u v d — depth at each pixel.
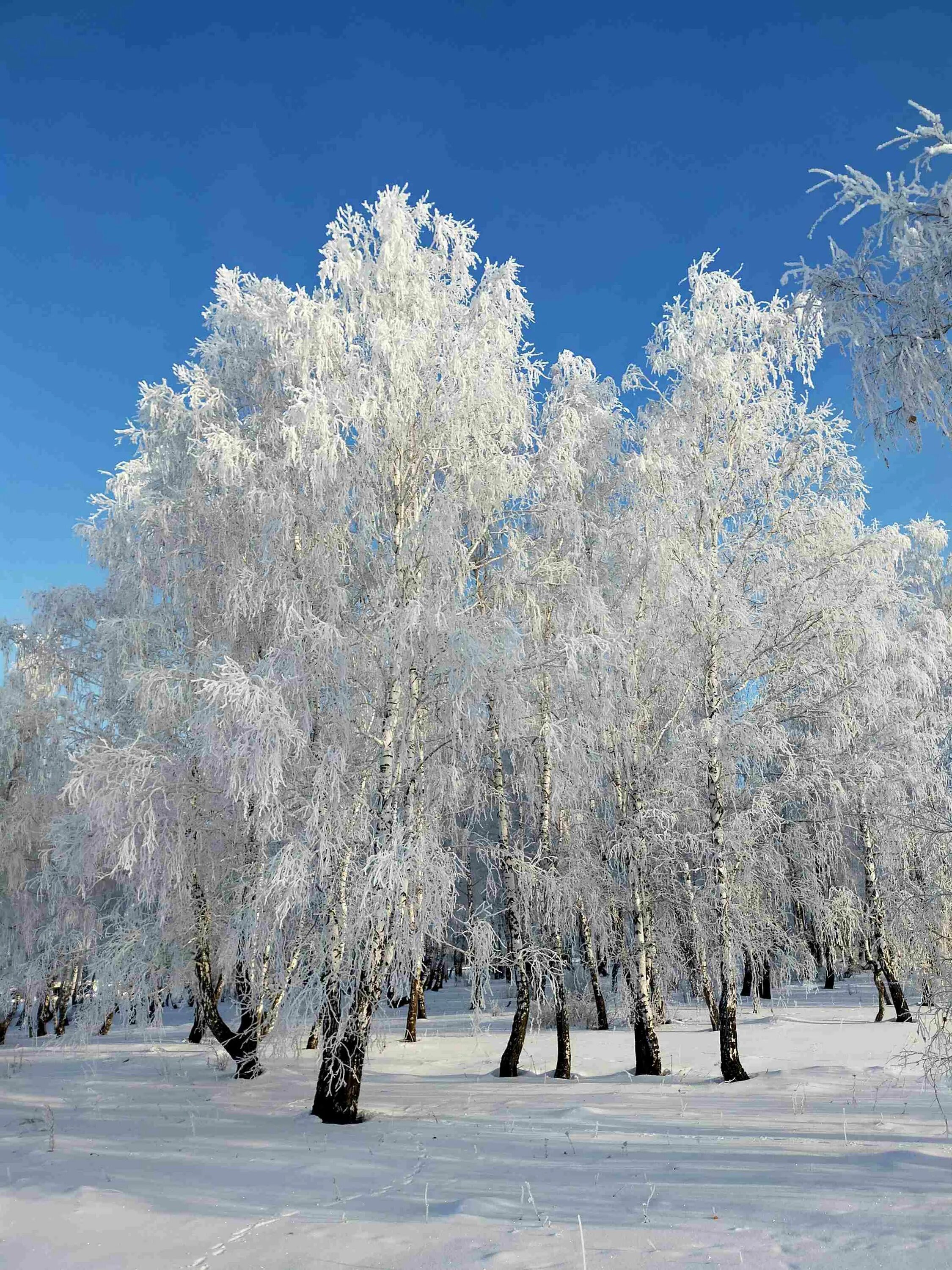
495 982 28.42
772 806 10.72
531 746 11.91
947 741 12.52
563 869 11.84
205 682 8.14
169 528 11.09
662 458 11.21
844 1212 4.68
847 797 10.72
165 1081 12.23
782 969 12.00
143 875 9.91
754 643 10.84
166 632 12.23
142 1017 11.77
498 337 10.23
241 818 10.74
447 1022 21.12
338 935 8.78
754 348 11.52
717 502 11.49
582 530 10.87
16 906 17.02
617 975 12.59
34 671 14.07
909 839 8.98
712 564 10.89
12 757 17.42
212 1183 6.23
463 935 9.75
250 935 8.90
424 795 10.08
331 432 9.20
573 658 9.76
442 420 9.76
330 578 9.39
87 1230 5.20
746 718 10.87
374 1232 4.95
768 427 11.48
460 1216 5.11
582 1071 12.73
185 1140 7.80
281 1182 6.20
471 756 10.22
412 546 9.59
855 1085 9.73
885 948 13.61
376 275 10.27
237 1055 12.29
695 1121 7.98
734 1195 5.21
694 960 12.60
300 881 8.14
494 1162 6.57
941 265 4.32
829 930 12.75
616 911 12.55
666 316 12.06
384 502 10.07
